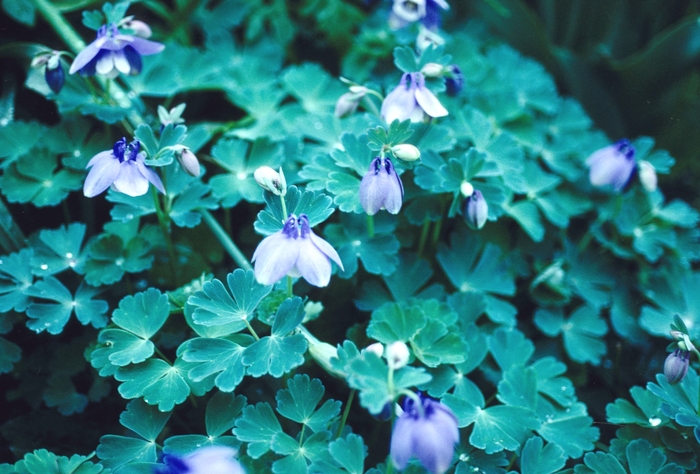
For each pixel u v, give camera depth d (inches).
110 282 23.3
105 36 22.8
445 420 19.2
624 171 25.7
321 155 24.0
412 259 24.3
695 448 22.7
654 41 30.0
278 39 29.2
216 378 20.9
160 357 23.3
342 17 29.2
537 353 25.4
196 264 24.6
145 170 21.5
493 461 21.7
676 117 29.9
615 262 27.7
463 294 24.1
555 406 23.2
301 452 20.8
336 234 23.9
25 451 23.1
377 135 21.9
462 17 31.7
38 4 26.2
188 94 27.8
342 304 24.3
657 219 27.4
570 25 31.3
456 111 26.8
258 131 26.1
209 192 24.9
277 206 21.3
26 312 22.7
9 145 24.9
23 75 26.7
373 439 23.5
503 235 26.3
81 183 24.6
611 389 25.4
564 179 28.0
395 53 23.6
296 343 20.9
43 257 23.5
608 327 26.9
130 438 21.4
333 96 27.7
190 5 28.4
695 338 25.1
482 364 23.8
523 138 27.7
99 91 25.8
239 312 21.4
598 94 30.5
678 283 26.4
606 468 21.9
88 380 23.8
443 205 24.5
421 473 20.8
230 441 21.3
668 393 22.6
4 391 24.1
